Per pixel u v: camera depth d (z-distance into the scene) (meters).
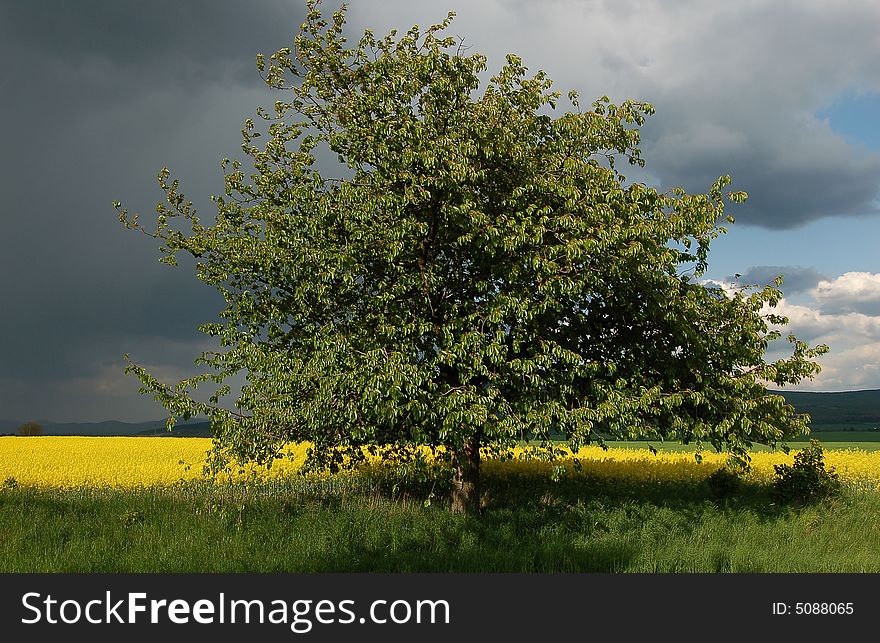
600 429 13.94
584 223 12.64
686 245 14.88
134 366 13.77
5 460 25.03
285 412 13.09
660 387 14.48
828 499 16.84
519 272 12.82
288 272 14.04
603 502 15.98
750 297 15.61
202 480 15.98
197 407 13.58
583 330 15.07
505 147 13.97
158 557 11.28
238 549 11.76
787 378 15.77
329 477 18.77
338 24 15.35
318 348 13.19
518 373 13.01
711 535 13.30
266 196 15.15
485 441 14.23
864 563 11.49
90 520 13.86
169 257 14.88
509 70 15.02
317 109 15.14
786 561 11.58
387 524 13.35
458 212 13.09
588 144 15.23
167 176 15.05
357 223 13.59
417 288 13.91
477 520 13.90
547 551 11.58
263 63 15.46
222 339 14.11
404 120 13.71
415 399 12.15
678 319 14.61
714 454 28.97
